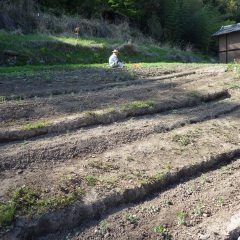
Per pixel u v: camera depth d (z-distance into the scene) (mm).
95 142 6051
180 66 13078
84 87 9414
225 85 9234
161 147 6145
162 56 23328
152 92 8672
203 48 30938
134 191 5027
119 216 4711
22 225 4254
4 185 4785
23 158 5410
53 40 19359
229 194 5254
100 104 7625
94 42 21328
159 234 4477
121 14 28922
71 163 5508
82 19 24734
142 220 4680
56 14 25250
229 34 25469
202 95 8453
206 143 6457
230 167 5984
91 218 4664
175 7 29703
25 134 6129
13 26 20688
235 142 6629
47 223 4387
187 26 30078
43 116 6906
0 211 4270
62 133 6387
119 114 7125
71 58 18969
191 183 5492
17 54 17125
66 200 4613
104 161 5602
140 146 6117
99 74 11453
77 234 4418
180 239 4430
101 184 5020
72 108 7316
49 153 5609
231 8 40031
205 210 4922
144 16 30266
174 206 4977
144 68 12797
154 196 5160
